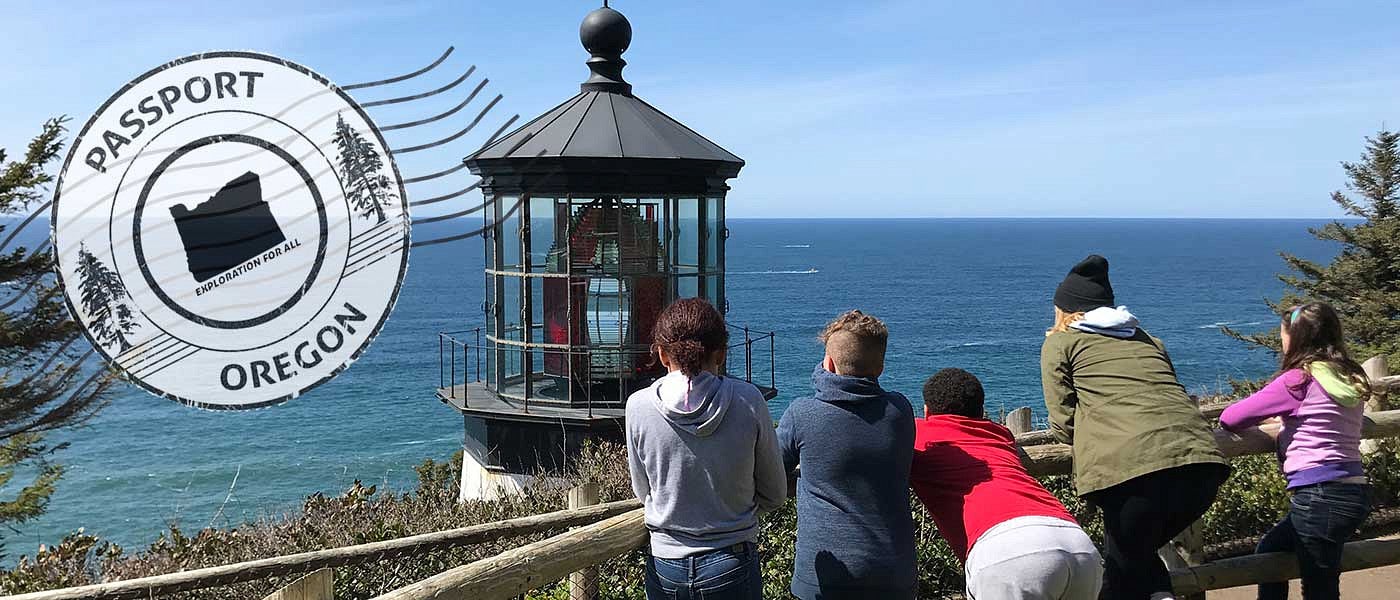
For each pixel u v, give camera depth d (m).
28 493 13.44
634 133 8.78
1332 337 4.11
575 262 8.80
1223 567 4.39
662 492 3.21
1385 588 5.19
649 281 8.96
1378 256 21.84
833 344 3.44
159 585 3.15
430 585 2.95
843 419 3.31
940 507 3.57
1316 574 4.12
